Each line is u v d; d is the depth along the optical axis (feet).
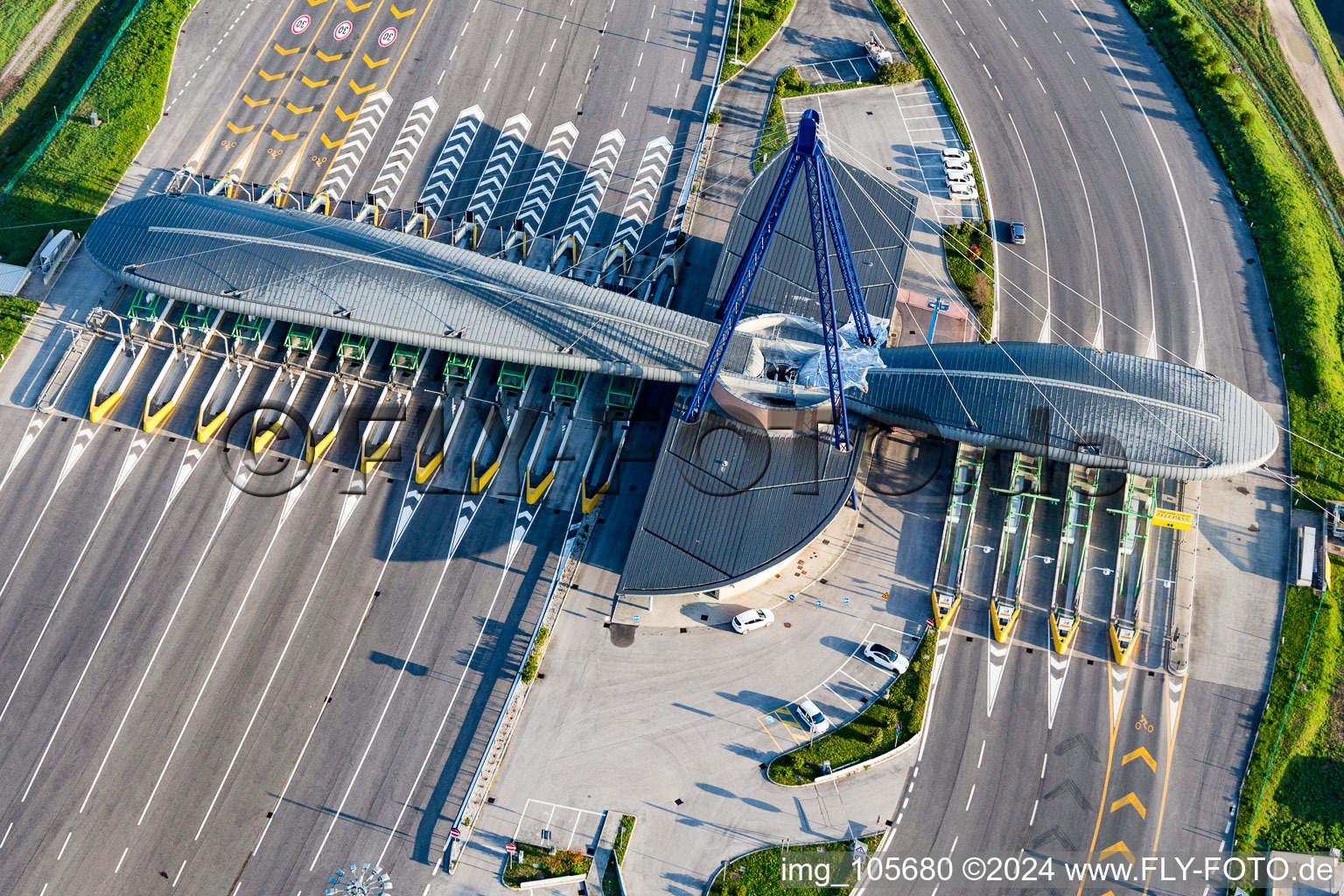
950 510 326.65
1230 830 285.02
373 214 384.06
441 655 307.37
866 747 293.64
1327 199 405.39
